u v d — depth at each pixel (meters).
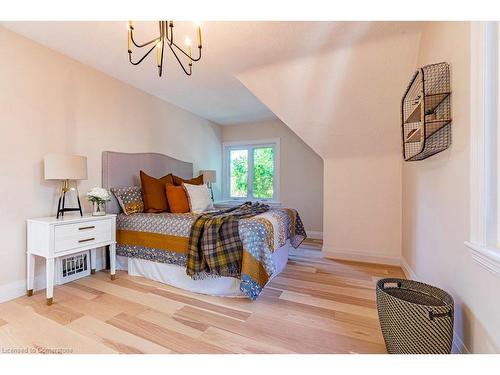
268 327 1.61
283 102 2.89
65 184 2.29
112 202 2.73
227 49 2.27
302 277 2.51
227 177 5.20
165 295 2.08
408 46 2.11
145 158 3.23
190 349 1.39
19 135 2.05
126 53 2.35
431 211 1.76
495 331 0.98
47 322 1.65
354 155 3.13
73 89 2.45
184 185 3.10
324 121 2.92
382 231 3.02
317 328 1.60
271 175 4.85
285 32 2.00
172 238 2.26
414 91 1.99
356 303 1.95
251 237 1.94
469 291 1.19
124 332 1.54
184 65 2.58
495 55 1.05
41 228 1.94
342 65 2.38
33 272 2.06
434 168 1.69
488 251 1.02
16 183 2.03
